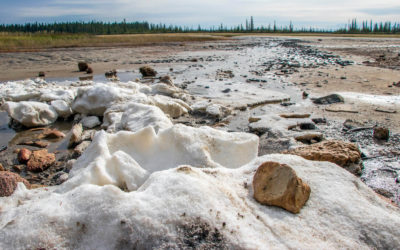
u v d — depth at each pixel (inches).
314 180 108.0
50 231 84.8
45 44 1254.9
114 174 127.1
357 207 94.3
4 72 596.1
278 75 522.0
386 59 740.7
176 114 285.1
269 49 1205.7
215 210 86.4
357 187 107.1
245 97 351.9
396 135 223.0
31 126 264.2
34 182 167.6
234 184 106.5
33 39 1269.7
